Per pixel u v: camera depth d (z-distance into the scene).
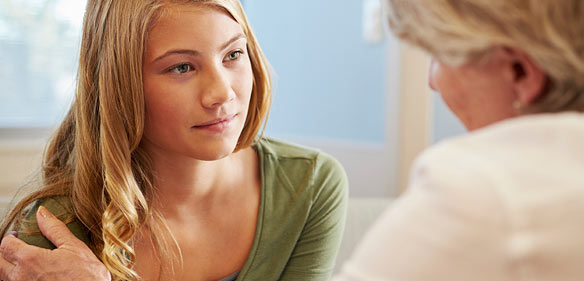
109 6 0.82
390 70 2.41
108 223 0.86
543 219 0.46
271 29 2.92
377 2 2.43
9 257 0.85
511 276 0.47
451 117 2.32
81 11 2.49
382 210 1.67
